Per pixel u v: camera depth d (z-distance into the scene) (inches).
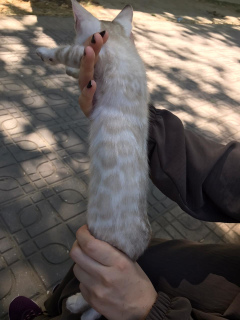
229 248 16.4
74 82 41.9
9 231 23.3
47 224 24.5
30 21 54.6
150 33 66.9
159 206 29.2
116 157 14.2
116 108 14.7
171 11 88.0
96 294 11.4
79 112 36.9
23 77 39.8
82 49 16.4
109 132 14.4
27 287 20.6
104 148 14.4
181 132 15.1
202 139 15.9
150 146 15.5
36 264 21.9
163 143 14.9
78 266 12.0
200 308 13.9
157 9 85.4
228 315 12.5
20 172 27.7
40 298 20.3
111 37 16.4
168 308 11.6
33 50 45.9
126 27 18.7
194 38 72.9
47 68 43.1
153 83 48.0
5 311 19.3
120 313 11.5
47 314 18.7
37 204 25.6
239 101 50.8
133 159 14.4
